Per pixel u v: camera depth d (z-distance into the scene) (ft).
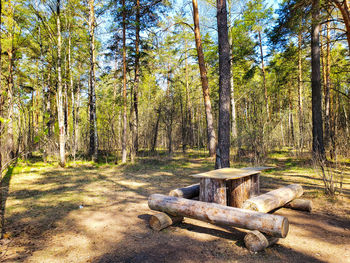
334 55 59.00
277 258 9.48
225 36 24.57
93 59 50.37
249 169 17.24
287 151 55.72
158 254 9.98
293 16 31.45
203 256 9.75
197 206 11.89
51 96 66.03
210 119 48.88
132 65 53.72
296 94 90.02
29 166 41.37
